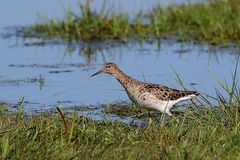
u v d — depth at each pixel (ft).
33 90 51.57
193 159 32.55
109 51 64.13
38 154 32.42
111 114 45.37
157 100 42.55
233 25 66.59
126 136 36.37
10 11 76.18
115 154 33.37
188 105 46.78
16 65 59.11
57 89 51.93
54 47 65.82
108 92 51.26
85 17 69.97
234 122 38.78
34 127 35.01
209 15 69.46
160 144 34.37
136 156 33.40
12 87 52.42
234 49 62.39
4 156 32.04
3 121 39.65
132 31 69.46
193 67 57.41
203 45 64.54
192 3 74.79
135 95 43.21
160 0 77.82
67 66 59.11
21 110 40.91
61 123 38.73
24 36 69.41
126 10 75.20
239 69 56.24
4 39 68.49
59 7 76.18
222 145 34.88
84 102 48.47
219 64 58.03
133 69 57.36
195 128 37.37
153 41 67.05
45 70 57.67
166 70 56.75
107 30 69.21
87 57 62.18
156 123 43.27
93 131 35.86
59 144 33.83
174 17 71.15
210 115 40.32
